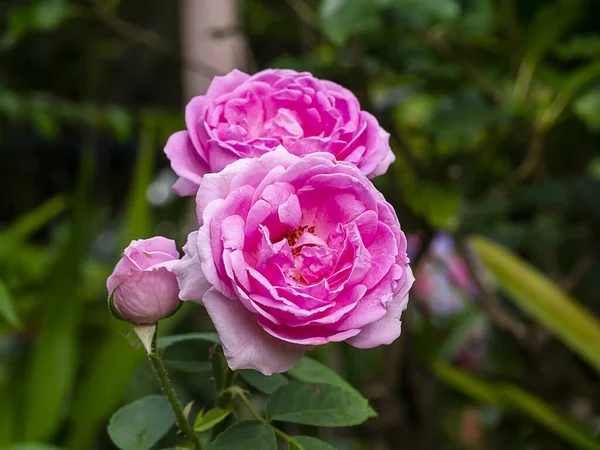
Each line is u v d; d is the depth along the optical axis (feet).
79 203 2.90
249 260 1.09
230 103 1.23
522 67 2.39
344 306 1.07
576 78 2.08
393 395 2.48
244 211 1.09
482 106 2.40
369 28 2.13
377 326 1.10
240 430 1.20
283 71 1.30
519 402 2.31
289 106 1.24
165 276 1.13
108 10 2.64
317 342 1.05
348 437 2.86
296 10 2.48
